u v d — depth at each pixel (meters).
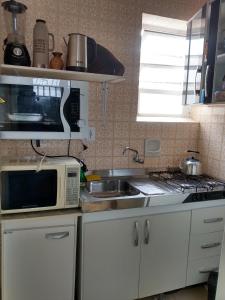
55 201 1.58
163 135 2.32
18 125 1.55
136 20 2.09
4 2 1.55
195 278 2.00
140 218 1.74
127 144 2.21
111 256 1.70
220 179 2.16
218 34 1.76
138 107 2.37
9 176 1.48
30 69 1.54
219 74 1.81
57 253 1.58
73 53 1.63
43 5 1.83
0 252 1.44
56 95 1.61
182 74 2.49
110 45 2.04
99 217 1.64
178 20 2.26
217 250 2.04
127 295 1.80
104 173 2.15
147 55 2.38
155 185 2.01
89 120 2.06
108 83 2.08
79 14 1.92
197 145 2.45
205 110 2.34
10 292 1.52
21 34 1.67
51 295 1.61
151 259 1.82
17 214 1.52
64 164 1.58
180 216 1.86
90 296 1.70
